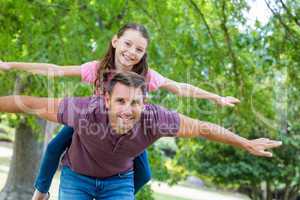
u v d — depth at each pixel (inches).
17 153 429.1
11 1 279.3
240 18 289.3
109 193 144.1
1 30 284.7
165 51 317.7
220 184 468.4
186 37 322.0
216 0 292.8
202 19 297.7
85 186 142.9
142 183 158.9
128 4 316.2
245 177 450.6
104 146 135.2
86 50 300.5
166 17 324.5
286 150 428.8
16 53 291.0
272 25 282.2
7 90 307.1
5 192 428.1
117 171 142.7
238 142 138.7
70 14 292.7
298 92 299.0
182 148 440.1
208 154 442.6
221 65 299.4
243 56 302.8
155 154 369.4
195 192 780.6
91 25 306.5
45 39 291.3
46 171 155.0
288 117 332.2
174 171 472.4
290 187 465.1
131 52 156.4
